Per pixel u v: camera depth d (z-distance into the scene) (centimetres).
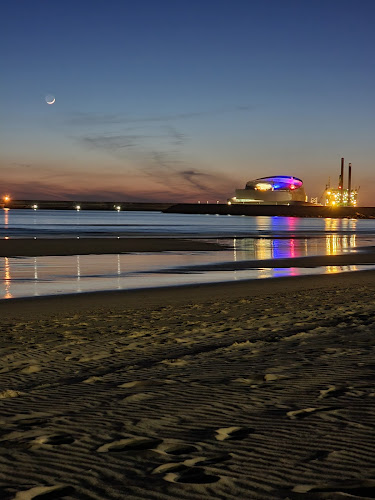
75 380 661
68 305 1535
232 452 386
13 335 1040
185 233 7006
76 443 412
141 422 466
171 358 787
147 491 319
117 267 2773
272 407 504
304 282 2111
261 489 320
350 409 488
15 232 6562
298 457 373
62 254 3541
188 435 429
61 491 320
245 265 2905
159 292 1834
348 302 1466
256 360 744
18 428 458
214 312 1334
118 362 770
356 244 4972
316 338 915
